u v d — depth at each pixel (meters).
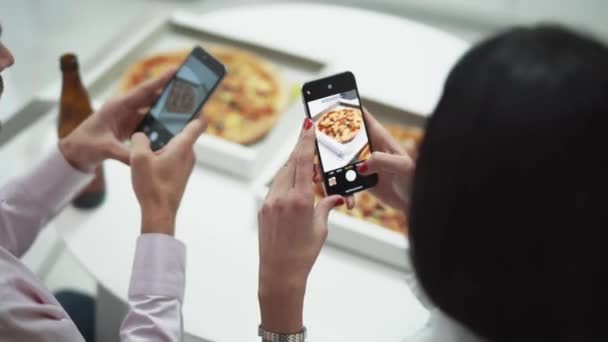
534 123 0.39
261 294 0.67
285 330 0.67
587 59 0.40
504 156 0.40
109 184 1.14
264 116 1.28
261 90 1.33
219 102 1.31
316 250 0.68
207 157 1.18
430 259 0.46
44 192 0.90
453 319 0.49
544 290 0.43
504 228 0.42
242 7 1.62
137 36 1.45
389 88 1.36
